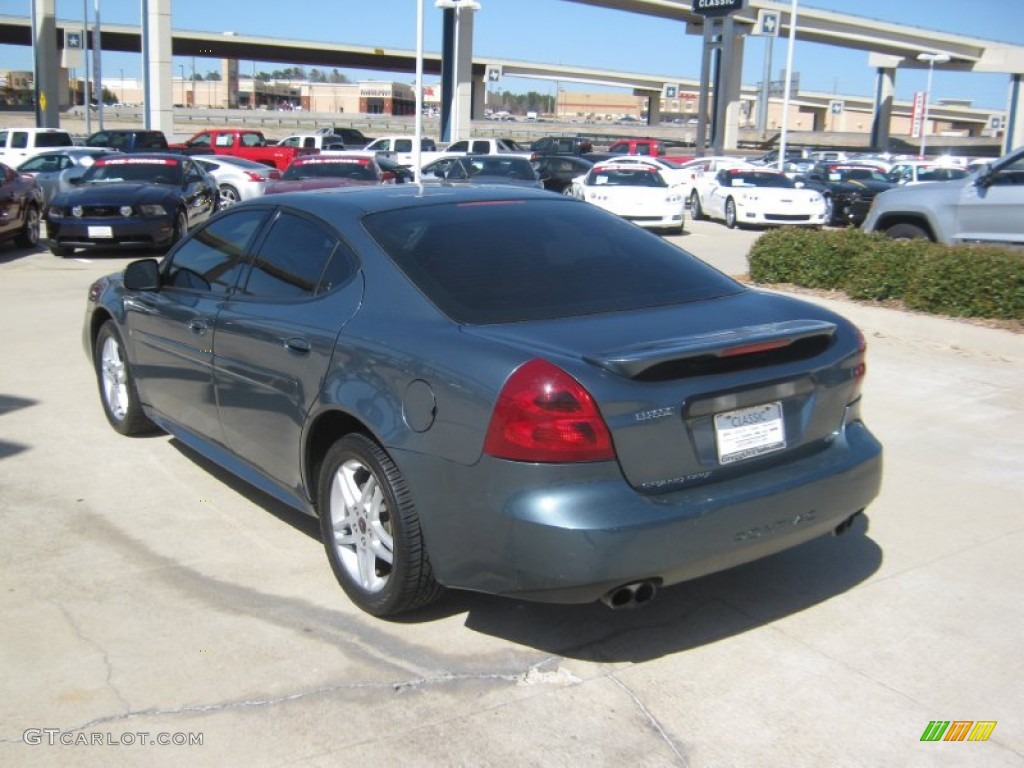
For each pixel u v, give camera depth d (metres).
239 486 5.51
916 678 3.65
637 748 3.22
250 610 4.08
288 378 4.27
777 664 3.73
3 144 30.72
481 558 3.46
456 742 3.23
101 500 5.27
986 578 4.45
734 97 76.56
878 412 7.00
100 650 3.75
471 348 3.52
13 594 4.19
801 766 3.15
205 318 4.92
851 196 25.39
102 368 6.42
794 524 3.69
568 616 4.07
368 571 4.00
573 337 3.55
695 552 3.41
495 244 4.23
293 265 4.55
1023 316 8.87
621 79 116.31
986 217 10.64
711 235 21.39
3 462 5.83
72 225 15.27
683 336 3.61
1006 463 5.97
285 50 88.12
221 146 36.62
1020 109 81.44
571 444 3.27
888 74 87.12
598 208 4.89
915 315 9.34
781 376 3.68
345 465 4.04
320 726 3.30
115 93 157.00
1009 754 3.22
